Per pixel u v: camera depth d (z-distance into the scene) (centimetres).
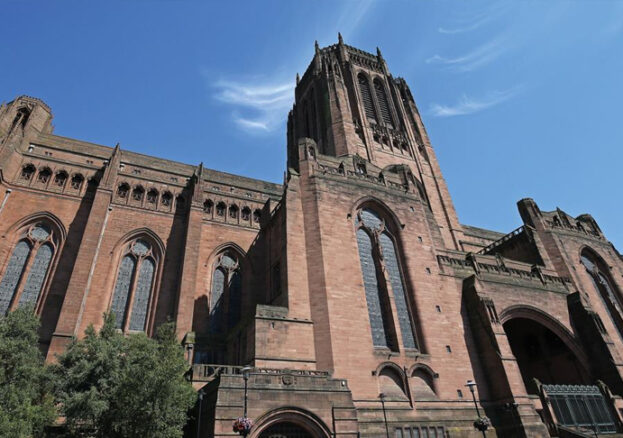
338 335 3528
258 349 3206
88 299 4228
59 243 4512
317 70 8762
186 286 4425
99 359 2819
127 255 4778
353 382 3347
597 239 6588
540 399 3881
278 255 4634
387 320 3950
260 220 5672
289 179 4475
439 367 3800
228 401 2516
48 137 5369
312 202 4322
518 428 3534
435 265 4547
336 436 2680
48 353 3553
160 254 4862
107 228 4744
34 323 3034
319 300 3684
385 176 5012
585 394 4194
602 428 4006
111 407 2608
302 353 3362
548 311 4916
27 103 5388
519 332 5619
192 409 2864
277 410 2606
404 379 3559
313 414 2688
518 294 4831
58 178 4881
